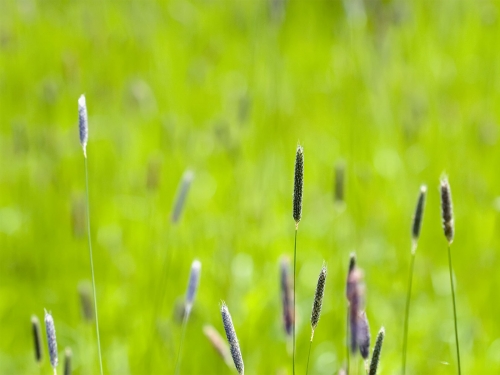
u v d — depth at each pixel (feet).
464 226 8.29
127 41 12.33
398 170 9.37
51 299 7.70
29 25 12.75
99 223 8.78
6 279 8.11
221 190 9.27
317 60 12.69
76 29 12.96
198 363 6.91
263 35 11.60
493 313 7.30
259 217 8.18
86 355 6.96
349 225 8.04
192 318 7.12
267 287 7.25
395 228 8.41
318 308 5.41
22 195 8.96
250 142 9.86
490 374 6.82
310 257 8.08
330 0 13.89
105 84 11.66
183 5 13.79
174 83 11.68
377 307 7.32
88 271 8.13
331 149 10.08
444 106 10.12
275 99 9.93
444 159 9.18
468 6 12.19
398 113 10.36
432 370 6.81
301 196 5.43
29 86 11.50
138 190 9.14
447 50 11.45
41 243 8.39
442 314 7.34
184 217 8.47
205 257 7.89
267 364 6.90
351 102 10.67
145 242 8.20
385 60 10.61
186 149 9.53
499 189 8.95
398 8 11.74
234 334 5.36
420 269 7.79
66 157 9.84
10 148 9.84
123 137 10.04
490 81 10.75
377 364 5.44
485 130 9.50
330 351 6.97
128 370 6.88
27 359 7.16
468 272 7.73
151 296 7.47
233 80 11.99
